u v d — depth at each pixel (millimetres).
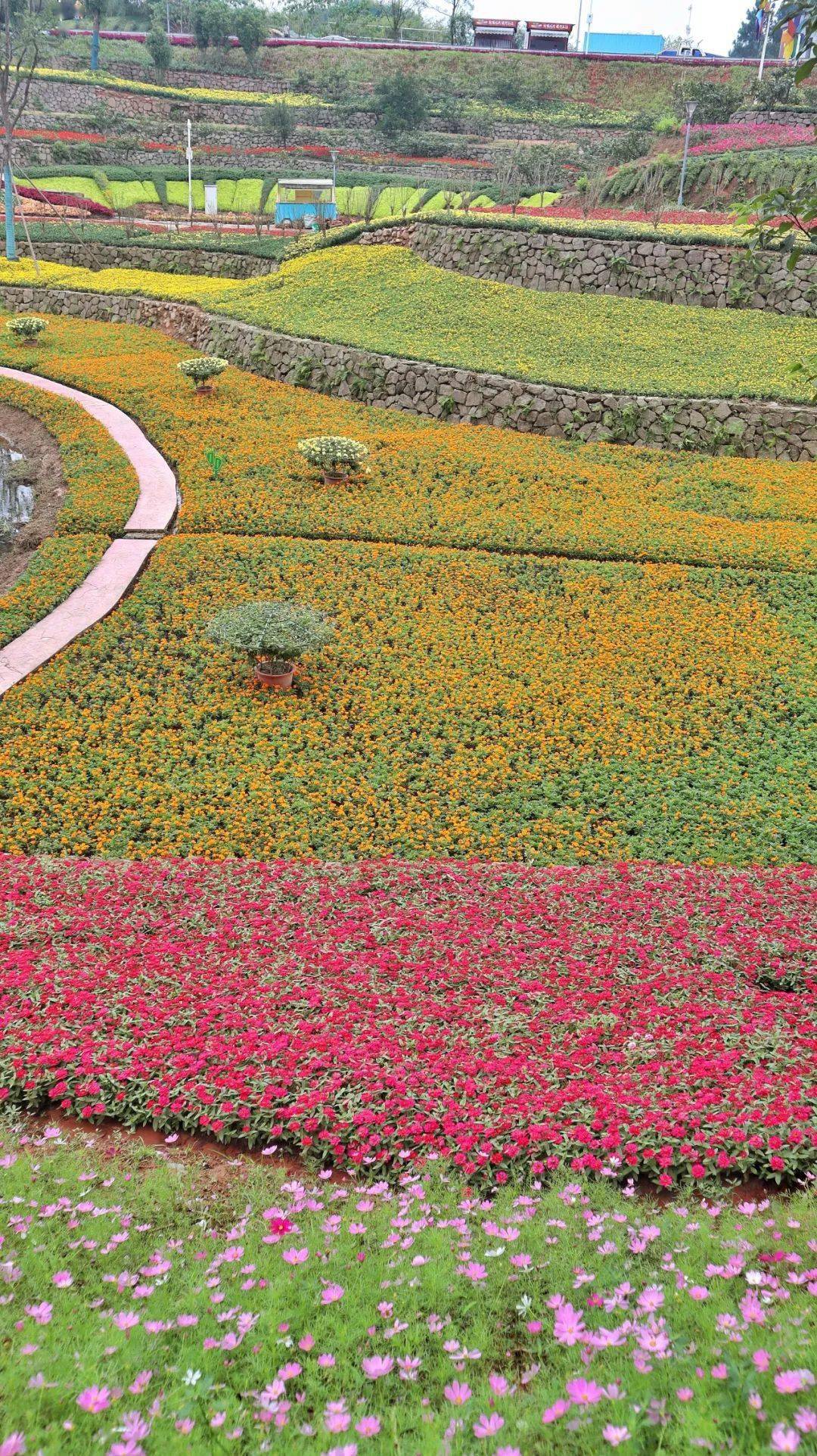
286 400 23156
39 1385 2988
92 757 10594
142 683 12117
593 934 7125
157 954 6684
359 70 70312
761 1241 3973
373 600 14484
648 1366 2955
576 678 12656
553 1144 4812
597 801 10234
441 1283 3725
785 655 13344
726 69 66625
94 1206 4344
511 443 20672
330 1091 5215
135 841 9312
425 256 28797
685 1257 3865
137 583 14883
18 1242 4062
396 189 50281
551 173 46438
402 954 6789
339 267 28844
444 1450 2697
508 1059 5559
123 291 31188
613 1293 3633
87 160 53688
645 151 47500
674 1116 4949
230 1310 3494
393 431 21359
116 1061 5582
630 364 22469
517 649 13336
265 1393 3014
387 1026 5840
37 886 7883
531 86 67000
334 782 10352
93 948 6828
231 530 16812
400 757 10898
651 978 6469
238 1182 4824
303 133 61094
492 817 9875
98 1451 2820
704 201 36719
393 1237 4023
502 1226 4160
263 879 8117
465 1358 3303
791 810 10070
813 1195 4449
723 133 46531
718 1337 3234
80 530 16812
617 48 76062
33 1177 4633
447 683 12461
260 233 38688
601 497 18359
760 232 5219
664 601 14719
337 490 18312
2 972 6441
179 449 20172
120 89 61344
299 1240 4133
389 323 25000
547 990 6352
